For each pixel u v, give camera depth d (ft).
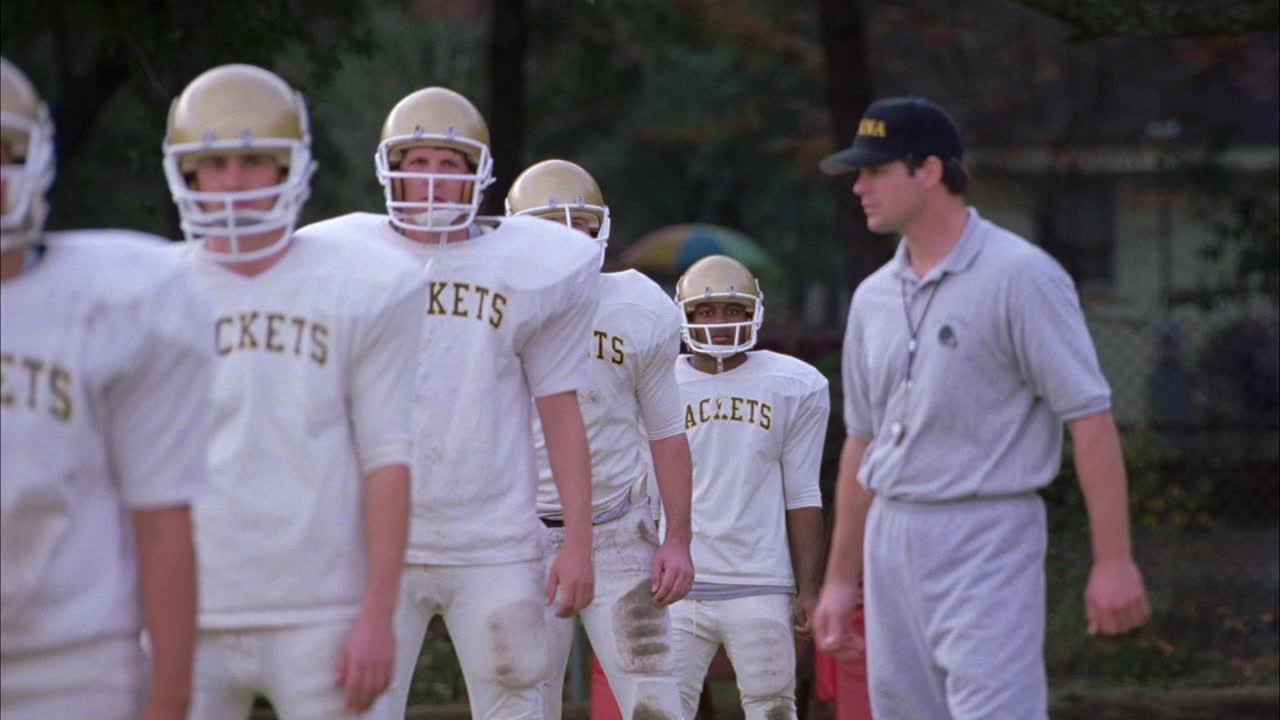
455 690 109.29
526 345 56.29
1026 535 53.62
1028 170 278.87
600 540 66.23
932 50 274.98
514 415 56.03
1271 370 182.29
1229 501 128.47
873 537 55.31
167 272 35.91
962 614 53.31
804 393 77.87
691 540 69.77
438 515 55.01
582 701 104.63
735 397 77.00
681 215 373.61
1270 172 192.95
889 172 54.03
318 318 44.06
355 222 57.16
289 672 44.04
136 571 36.50
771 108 288.92
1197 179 203.00
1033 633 53.42
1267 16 115.96
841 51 184.14
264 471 43.98
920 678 55.06
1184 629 116.06
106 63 157.69
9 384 34.40
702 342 77.71
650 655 65.92
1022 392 53.36
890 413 54.70
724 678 84.53
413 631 56.08
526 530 55.88
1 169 34.12
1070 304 52.70
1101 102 271.69
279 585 43.88
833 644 57.36
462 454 54.90
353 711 43.27
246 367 43.93
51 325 34.60
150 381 35.63
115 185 182.80
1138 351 192.65
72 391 34.65
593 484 66.13
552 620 65.92
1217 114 261.24
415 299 44.70
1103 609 51.55
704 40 242.78
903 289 54.54
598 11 223.92
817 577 79.41
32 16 138.92
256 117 42.52
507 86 192.85
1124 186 275.18
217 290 44.21
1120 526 51.65
